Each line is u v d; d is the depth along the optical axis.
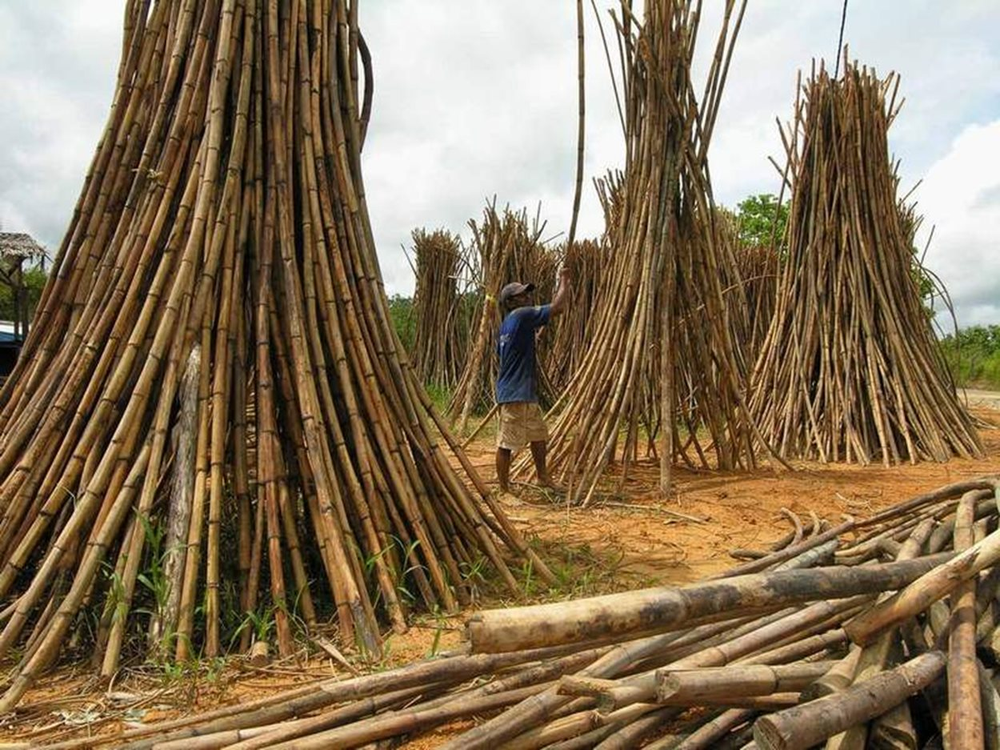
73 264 3.92
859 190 8.88
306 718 2.31
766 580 1.90
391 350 3.99
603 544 4.88
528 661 2.41
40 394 3.65
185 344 3.44
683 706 2.14
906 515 4.23
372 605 3.51
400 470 3.78
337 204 3.93
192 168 3.63
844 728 1.71
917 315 9.11
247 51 3.73
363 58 4.36
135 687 2.78
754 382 9.42
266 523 3.52
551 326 14.57
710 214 6.52
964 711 1.71
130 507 3.20
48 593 3.32
